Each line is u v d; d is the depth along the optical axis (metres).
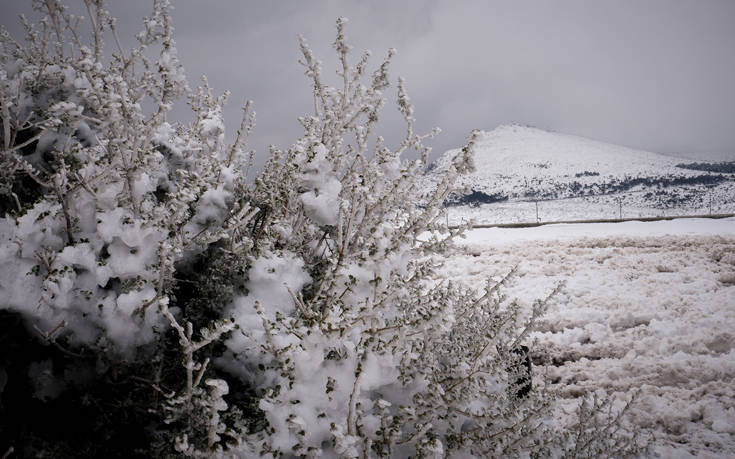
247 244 1.98
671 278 10.00
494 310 2.93
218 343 1.89
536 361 5.74
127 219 1.78
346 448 1.46
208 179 2.07
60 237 1.77
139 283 1.71
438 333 1.72
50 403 1.69
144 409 1.69
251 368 1.88
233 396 1.93
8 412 1.64
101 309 1.66
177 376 1.82
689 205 96.75
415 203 2.22
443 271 10.89
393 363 1.84
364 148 2.12
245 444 1.64
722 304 7.80
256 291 2.00
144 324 1.70
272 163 2.31
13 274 1.61
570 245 14.88
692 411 4.50
